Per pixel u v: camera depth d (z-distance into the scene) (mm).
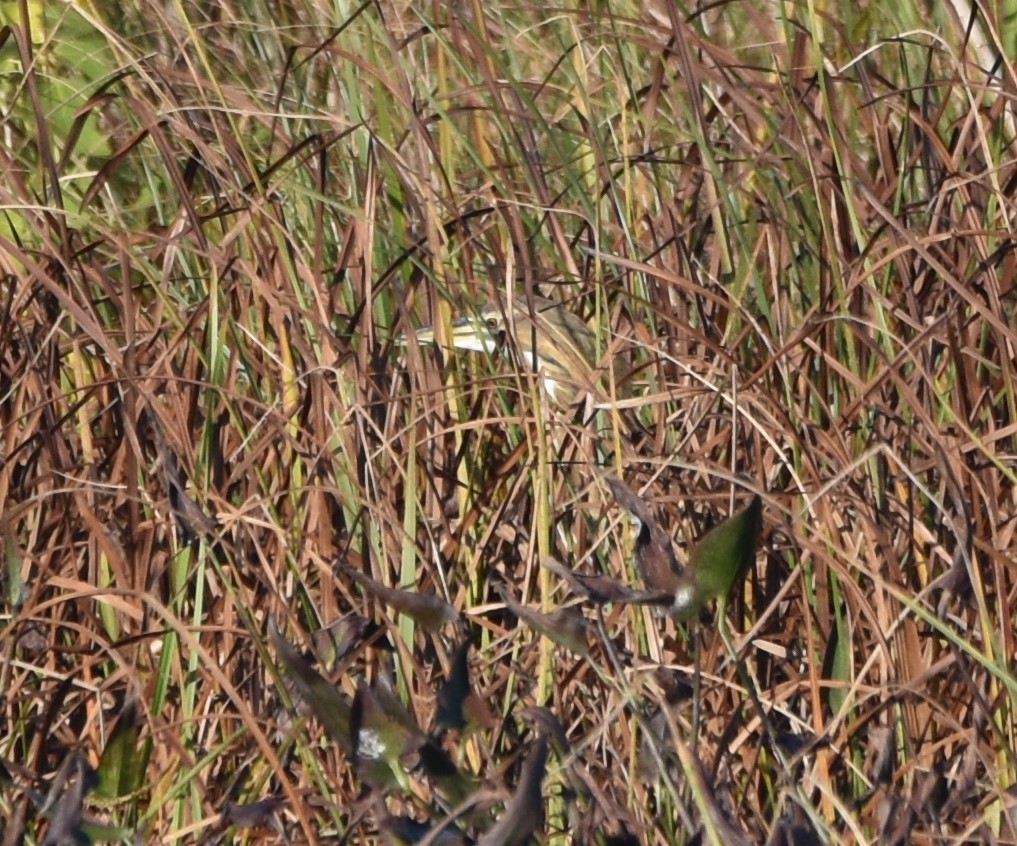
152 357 7438
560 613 5078
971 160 7750
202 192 9219
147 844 5496
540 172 7305
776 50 8859
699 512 6508
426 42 9000
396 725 4762
